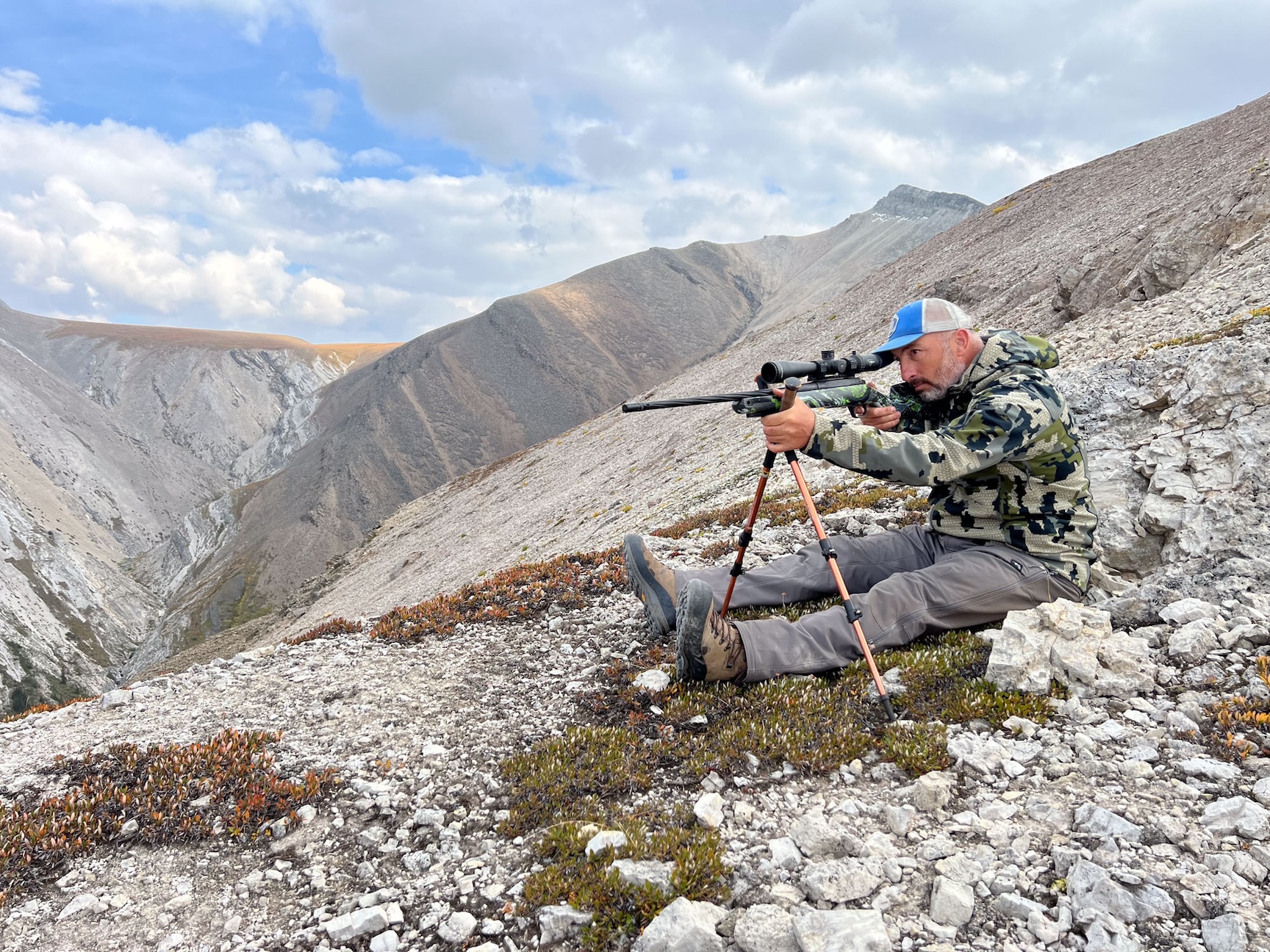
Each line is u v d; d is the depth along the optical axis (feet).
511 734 17.35
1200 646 14.69
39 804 15.42
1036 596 16.44
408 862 13.06
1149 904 9.07
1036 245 162.09
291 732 18.42
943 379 15.87
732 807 13.01
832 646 16.51
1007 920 9.53
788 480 59.88
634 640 22.34
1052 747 12.94
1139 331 58.54
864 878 10.51
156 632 631.97
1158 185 155.84
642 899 10.78
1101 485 23.63
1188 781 11.53
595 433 282.97
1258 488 19.22
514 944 10.77
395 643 25.17
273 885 12.85
